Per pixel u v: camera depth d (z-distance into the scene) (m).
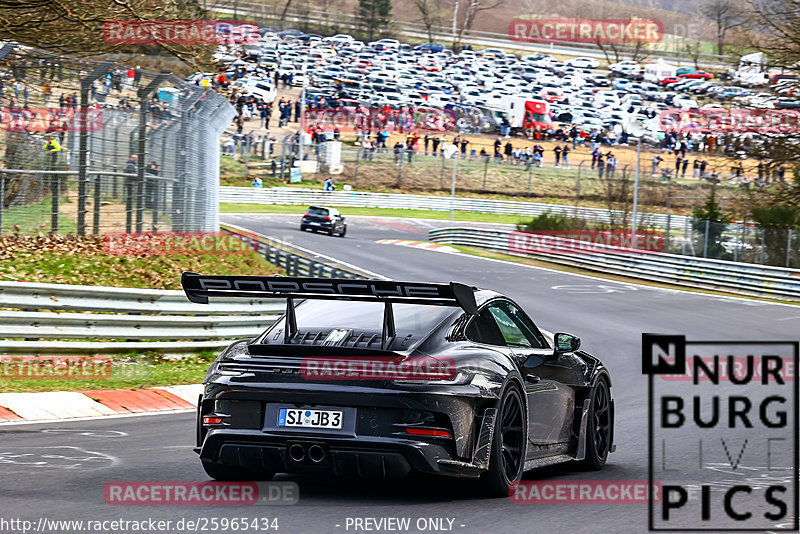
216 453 22.00
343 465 21.12
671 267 136.00
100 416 37.00
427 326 22.83
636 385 52.88
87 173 71.00
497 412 22.28
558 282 131.25
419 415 20.92
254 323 58.00
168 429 34.06
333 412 21.12
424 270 135.88
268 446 21.39
